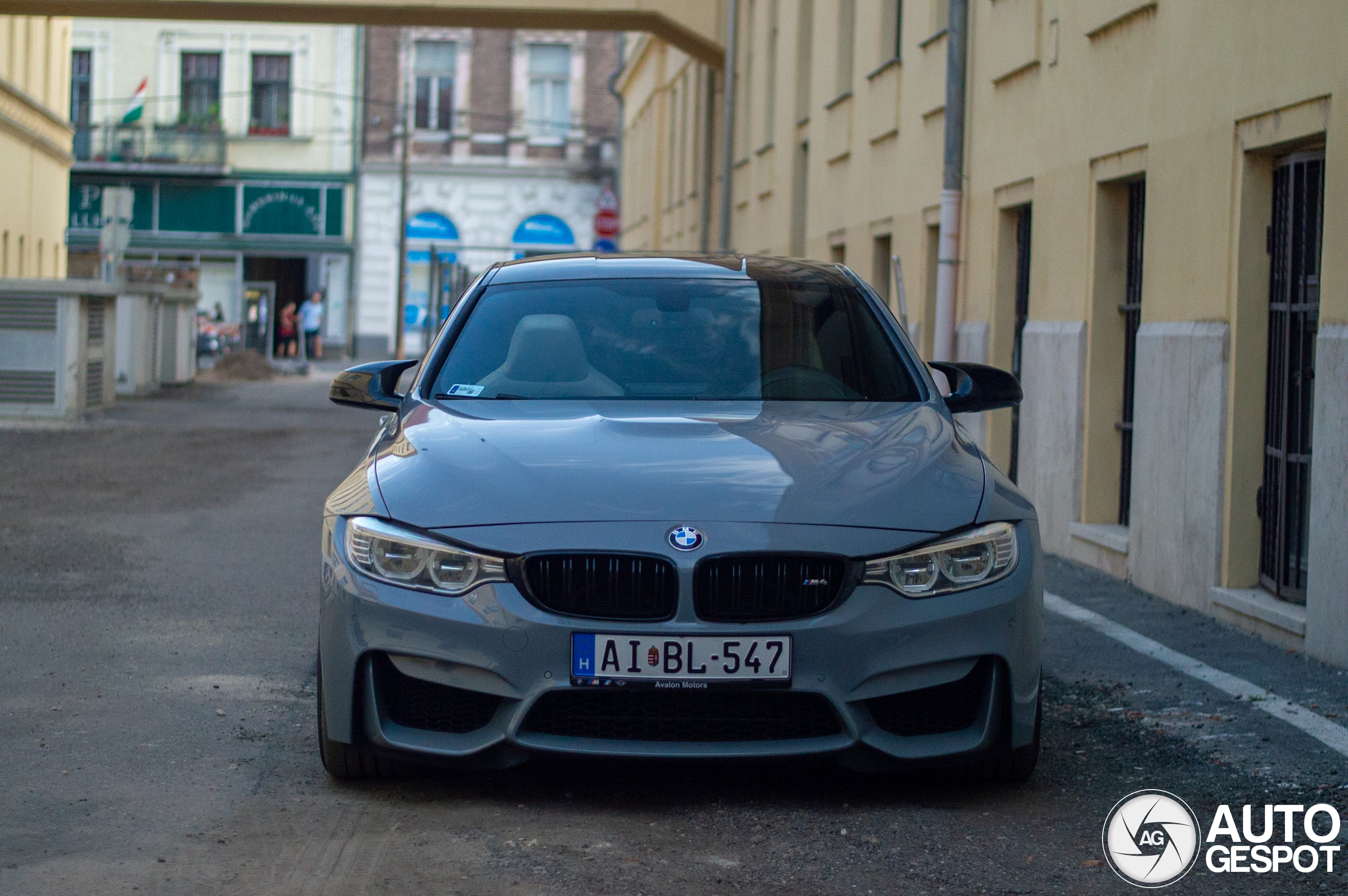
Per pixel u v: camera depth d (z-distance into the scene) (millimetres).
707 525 4246
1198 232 8227
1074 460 10102
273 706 5625
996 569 4391
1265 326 7777
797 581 4223
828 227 18984
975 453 4898
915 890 3799
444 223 48844
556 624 4195
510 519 4309
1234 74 7777
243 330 44000
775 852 4059
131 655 6484
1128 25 9289
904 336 5805
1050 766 4969
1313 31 6926
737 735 4270
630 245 44688
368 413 23656
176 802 4438
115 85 47188
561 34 48844
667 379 5383
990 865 3990
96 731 5219
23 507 11656
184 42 47219
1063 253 10477
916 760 4281
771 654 4188
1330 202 6703
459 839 4129
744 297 5828
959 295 13023
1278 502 7527
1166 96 8688
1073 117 10273
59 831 4156
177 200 47438
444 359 5551
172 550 9656
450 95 48719
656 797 4535
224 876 3822
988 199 12242
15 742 5062
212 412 22938
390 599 4324
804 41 21094
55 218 33875
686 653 4180
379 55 47969
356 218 48125
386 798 4496
